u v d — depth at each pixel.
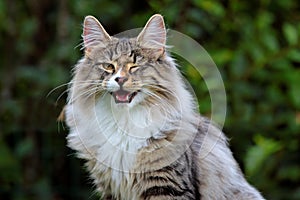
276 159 10.10
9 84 9.98
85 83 6.17
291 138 10.16
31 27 10.22
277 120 10.02
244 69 9.96
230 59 10.01
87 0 10.06
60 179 9.91
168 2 9.91
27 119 9.66
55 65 9.62
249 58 10.16
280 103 10.20
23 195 9.65
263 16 10.28
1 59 10.41
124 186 6.32
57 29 10.13
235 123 9.76
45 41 10.38
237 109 9.80
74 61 9.57
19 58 10.34
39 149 9.83
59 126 8.78
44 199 9.59
